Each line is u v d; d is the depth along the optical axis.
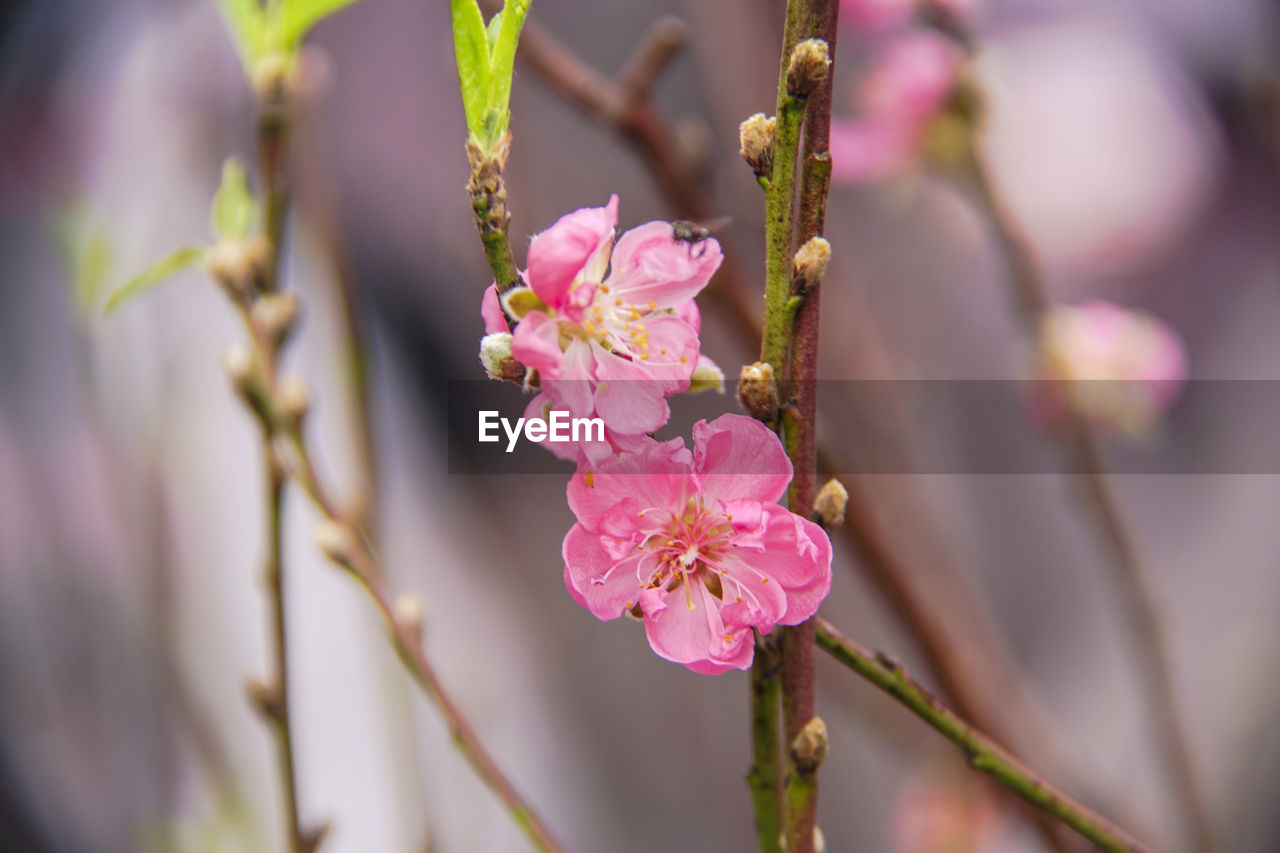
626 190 1.20
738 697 1.21
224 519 0.93
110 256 0.72
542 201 1.14
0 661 0.83
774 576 0.44
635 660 1.21
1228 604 1.25
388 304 1.24
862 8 0.68
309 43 1.25
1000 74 1.22
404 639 0.50
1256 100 1.32
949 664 0.57
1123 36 1.47
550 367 0.43
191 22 1.13
